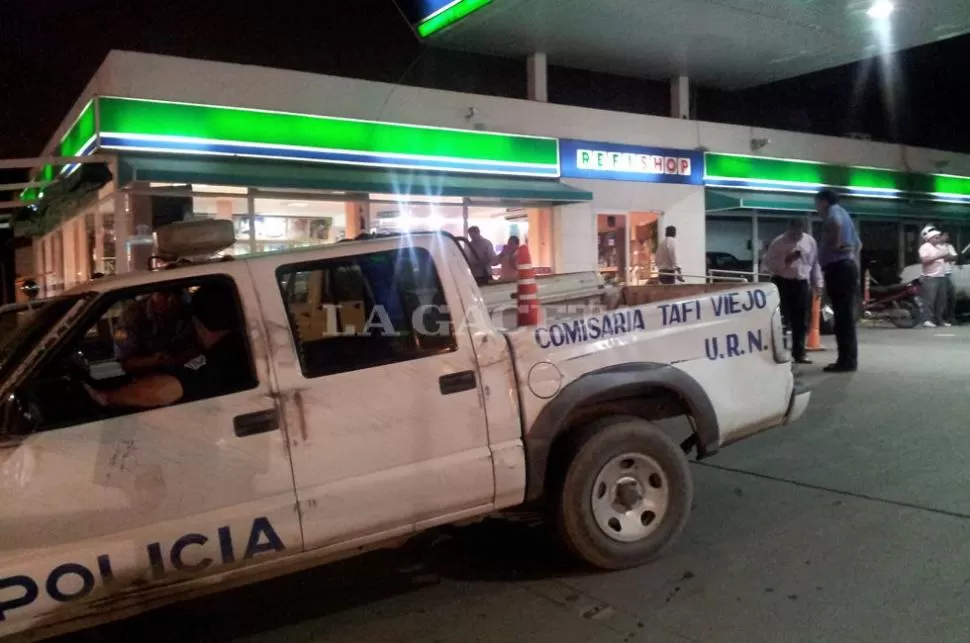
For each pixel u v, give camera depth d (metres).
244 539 3.55
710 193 17.44
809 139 19.58
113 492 3.35
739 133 18.06
